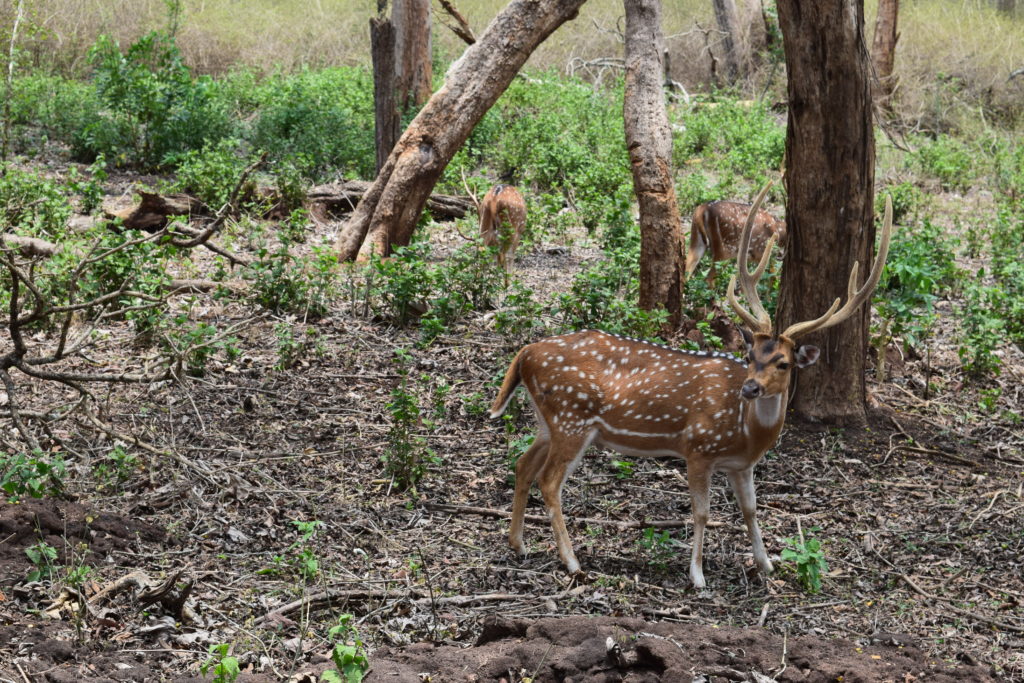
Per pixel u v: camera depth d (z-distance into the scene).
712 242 13.14
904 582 6.86
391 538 7.20
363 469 8.15
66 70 26.03
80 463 7.86
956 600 6.67
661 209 10.77
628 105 10.96
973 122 27.77
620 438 6.86
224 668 4.92
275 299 11.35
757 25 32.56
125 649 5.66
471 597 6.47
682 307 11.04
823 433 9.16
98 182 17.23
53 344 10.14
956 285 13.62
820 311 9.25
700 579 6.71
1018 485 8.35
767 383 6.26
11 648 5.50
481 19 32.09
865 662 5.65
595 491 8.02
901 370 10.80
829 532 7.52
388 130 18.38
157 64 21.22
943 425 9.50
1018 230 15.50
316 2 32.62
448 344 10.74
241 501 7.51
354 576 6.66
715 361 6.74
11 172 14.23
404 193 13.38
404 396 7.97
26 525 6.53
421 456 8.06
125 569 6.46
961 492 8.19
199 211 14.98
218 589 6.41
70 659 5.50
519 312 10.54
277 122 19.92
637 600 6.56
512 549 7.09
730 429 6.56
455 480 8.06
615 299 10.73
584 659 5.55
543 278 13.66
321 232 15.41
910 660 5.75
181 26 28.67
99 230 10.95
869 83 9.03
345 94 23.56
